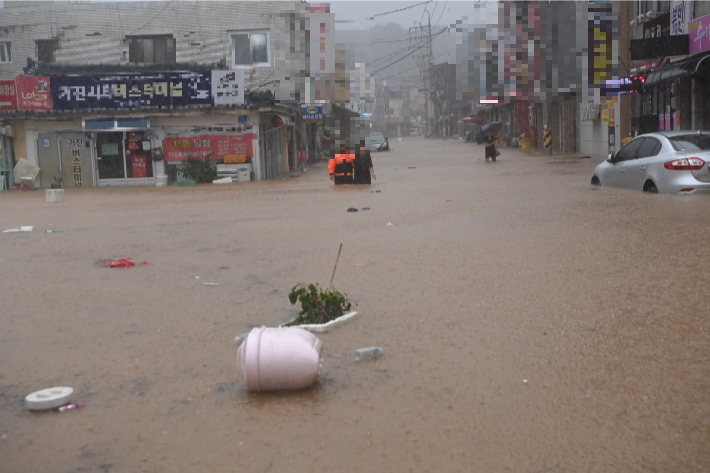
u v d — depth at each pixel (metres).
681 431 3.90
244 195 20.92
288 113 32.47
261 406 4.41
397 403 4.40
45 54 37.06
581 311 6.29
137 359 5.37
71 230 13.44
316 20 41.72
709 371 4.75
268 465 3.65
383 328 6.02
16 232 13.20
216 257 9.81
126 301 7.25
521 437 3.89
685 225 10.72
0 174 27.42
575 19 35.19
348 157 23.23
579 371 4.84
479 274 7.99
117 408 4.44
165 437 4.01
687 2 23.19
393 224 12.62
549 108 42.59
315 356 4.63
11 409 4.48
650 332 5.62
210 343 5.73
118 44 36.59
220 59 36.22
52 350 5.65
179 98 27.34
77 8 36.66
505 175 24.67
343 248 10.18
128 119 27.66
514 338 5.60
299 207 16.45
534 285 7.34
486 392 4.53
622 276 7.58
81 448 3.90
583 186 18.16
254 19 35.97
